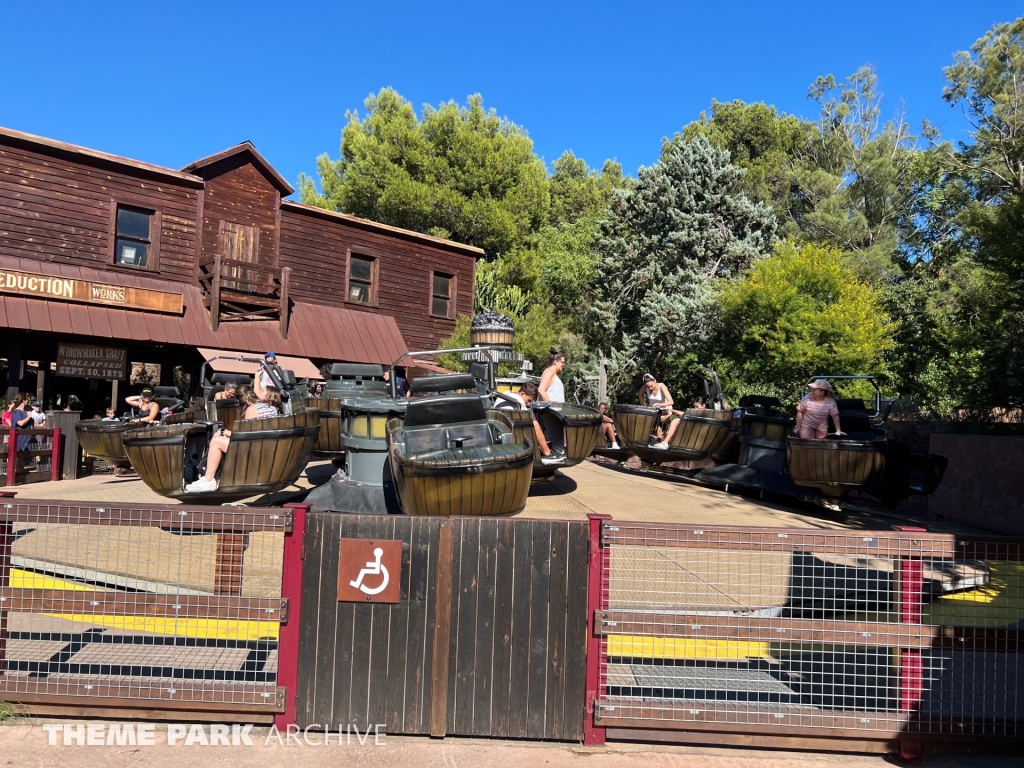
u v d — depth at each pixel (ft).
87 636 15.90
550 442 27.14
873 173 93.66
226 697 12.37
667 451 31.55
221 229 58.34
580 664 12.34
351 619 12.40
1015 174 66.39
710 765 11.67
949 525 27.76
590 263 105.60
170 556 17.92
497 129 111.65
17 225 48.42
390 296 70.03
